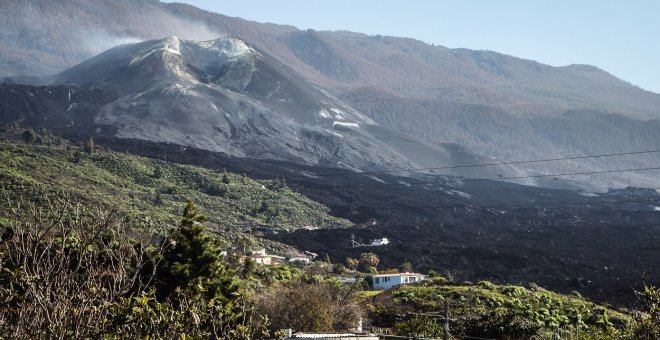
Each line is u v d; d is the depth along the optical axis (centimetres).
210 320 2288
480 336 8206
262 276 12306
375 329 9369
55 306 1752
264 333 2759
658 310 2738
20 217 1853
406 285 13000
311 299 8719
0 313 1753
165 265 7025
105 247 1898
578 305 11512
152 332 1986
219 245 7612
